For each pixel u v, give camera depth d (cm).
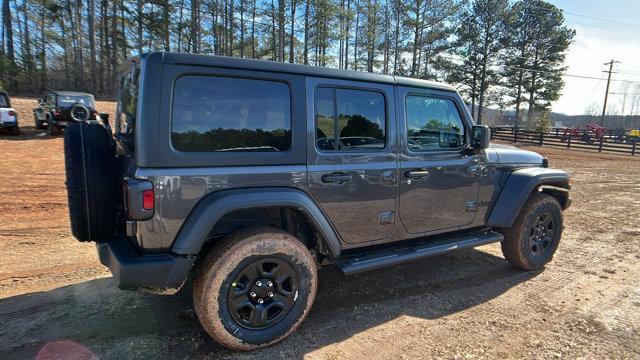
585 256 514
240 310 283
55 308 334
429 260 482
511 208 423
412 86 360
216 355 279
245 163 276
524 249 441
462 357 287
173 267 257
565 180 470
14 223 565
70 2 3603
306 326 323
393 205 350
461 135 402
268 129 287
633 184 1141
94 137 282
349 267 326
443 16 4116
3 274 398
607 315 355
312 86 304
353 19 4175
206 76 265
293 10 3675
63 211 636
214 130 267
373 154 334
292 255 291
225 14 3912
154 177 248
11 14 3675
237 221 300
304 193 298
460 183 395
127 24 3725
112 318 321
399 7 4166
